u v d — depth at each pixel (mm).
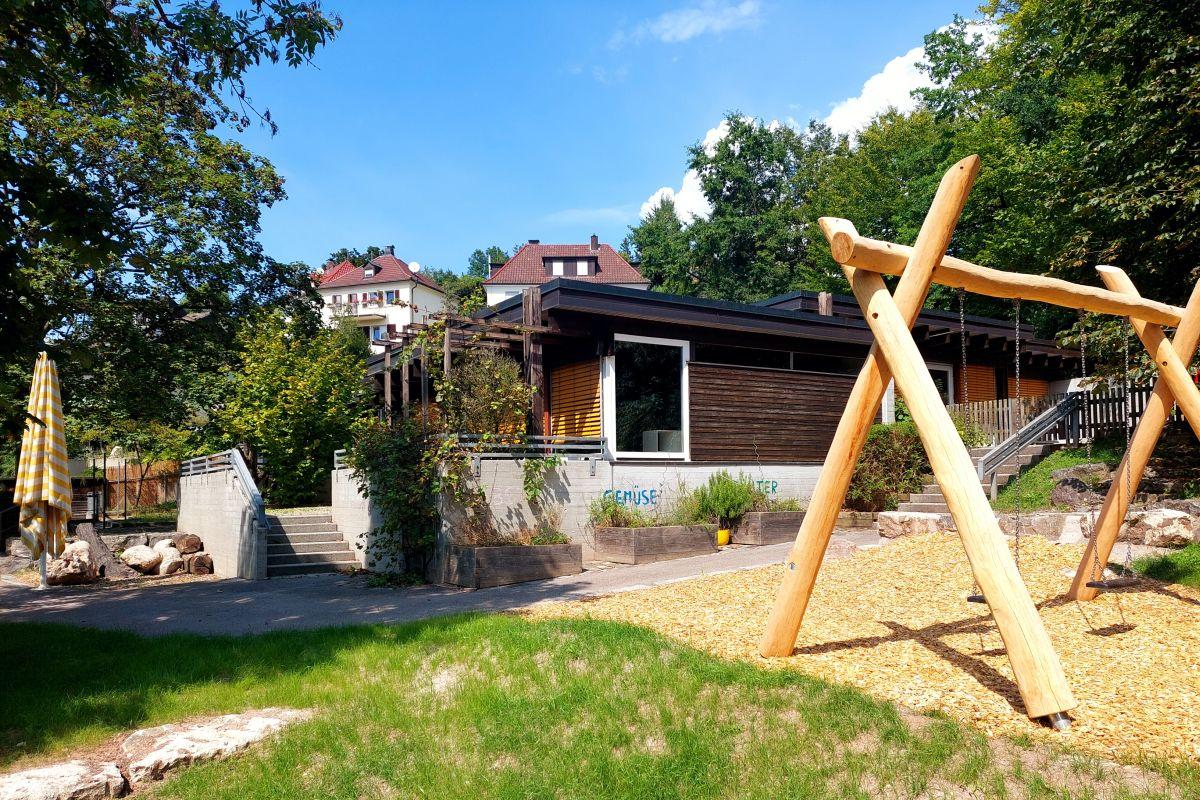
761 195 48188
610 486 13430
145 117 18500
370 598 10414
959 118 32844
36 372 11891
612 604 8180
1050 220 20250
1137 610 6879
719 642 6219
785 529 13711
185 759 4641
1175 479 11781
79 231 6973
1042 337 27359
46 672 6441
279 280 23719
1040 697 4250
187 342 21578
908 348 5012
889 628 6434
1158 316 6848
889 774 3895
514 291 66500
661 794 3984
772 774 4039
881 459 15273
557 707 5062
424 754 4668
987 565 4480
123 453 28312
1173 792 3533
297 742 4863
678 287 48438
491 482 11992
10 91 7375
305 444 20828
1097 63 14320
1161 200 12055
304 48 8289
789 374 16406
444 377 12859
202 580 13812
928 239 5207
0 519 17719
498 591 10211
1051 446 15312
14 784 4141
